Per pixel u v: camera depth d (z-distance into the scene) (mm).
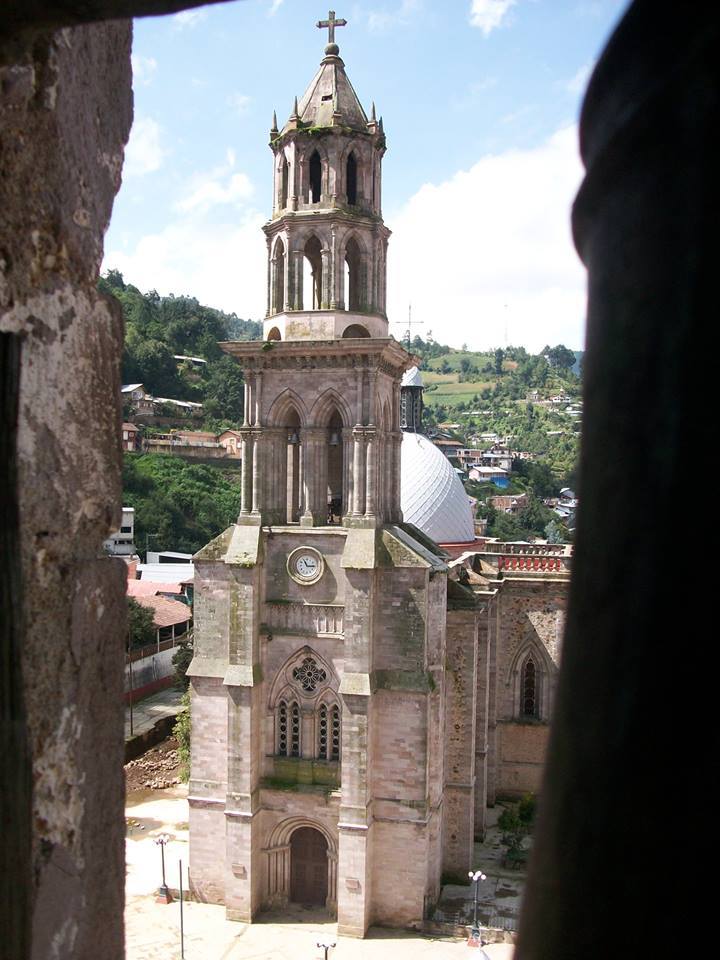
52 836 5727
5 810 5230
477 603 48562
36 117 5672
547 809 2980
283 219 44969
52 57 5750
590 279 3049
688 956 2529
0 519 5328
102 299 6617
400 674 42531
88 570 6219
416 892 42188
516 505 177500
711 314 2576
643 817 2633
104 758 6383
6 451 5410
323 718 44375
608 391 2873
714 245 2574
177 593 97188
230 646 43625
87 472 6289
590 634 2871
